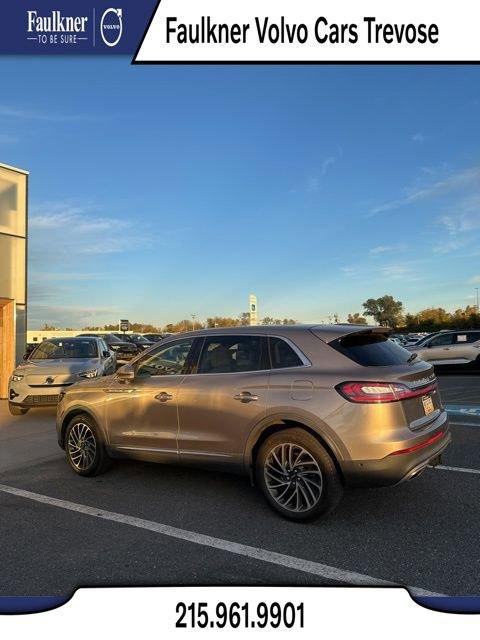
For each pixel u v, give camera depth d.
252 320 20.64
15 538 4.00
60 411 5.96
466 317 85.38
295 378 4.25
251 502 4.76
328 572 3.40
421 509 4.46
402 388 4.02
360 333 4.47
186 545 3.84
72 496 5.04
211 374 4.81
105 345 11.80
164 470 5.93
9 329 12.63
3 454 6.80
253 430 4.39
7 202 12.83
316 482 4.12
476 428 7.78
